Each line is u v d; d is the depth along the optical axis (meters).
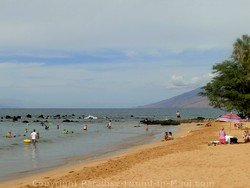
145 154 31.70
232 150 28.62
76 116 169.75
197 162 23.78
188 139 46.44
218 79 77.31
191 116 173.88
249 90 75.94
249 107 75.31
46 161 33.28
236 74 75.62
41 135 65.44
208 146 34.66
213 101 77.75
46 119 139.00
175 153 29.83
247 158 24.03
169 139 50.25
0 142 52.66
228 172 19.80
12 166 30.45
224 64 77.00
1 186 21.86
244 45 78.12
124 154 35.84
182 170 21.30
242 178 18.17
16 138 59.88
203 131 61.22
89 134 68.12
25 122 114.81
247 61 76.00
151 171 21.80
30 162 32.72
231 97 76.19
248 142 36.03
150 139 56.38
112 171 23.58
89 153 39.22
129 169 23.45
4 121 123.38
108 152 39.81
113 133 70.75
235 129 60.41
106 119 138.88
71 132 73.25
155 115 189.12
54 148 44.59
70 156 36.75
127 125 99.94
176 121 106.75
